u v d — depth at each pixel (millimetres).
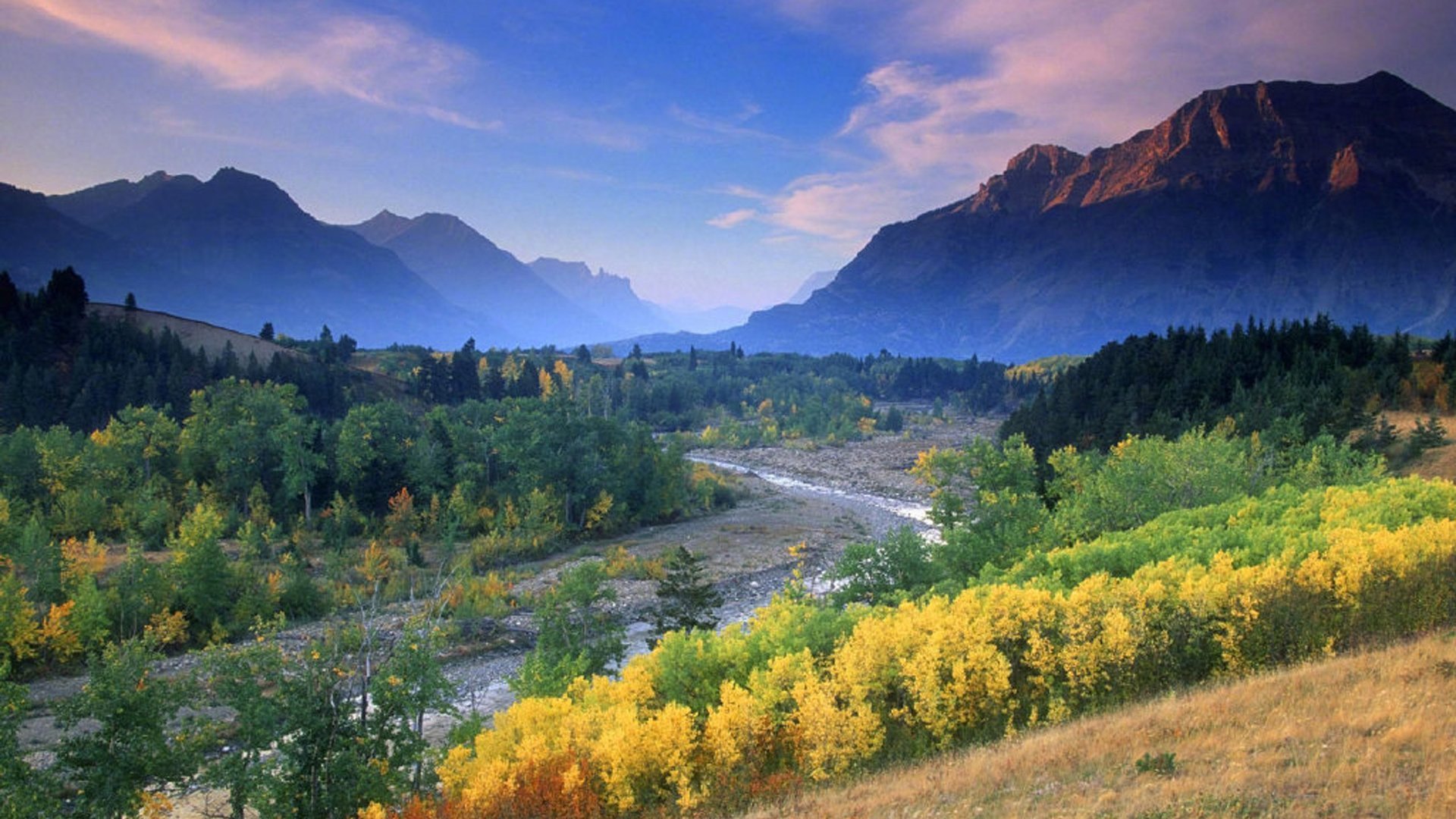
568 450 107688
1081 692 26359
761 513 120875
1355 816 13867
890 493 139000
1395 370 118000
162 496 99188
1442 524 30859
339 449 104750
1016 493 73375
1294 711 19531
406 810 26703
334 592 74750
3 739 28078
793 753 26609
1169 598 28547
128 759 29688
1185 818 14859
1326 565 28438
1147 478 61781
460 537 99812
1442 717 17297
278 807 27859
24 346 152000
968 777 19734
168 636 60812
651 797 25469
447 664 60844
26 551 67000
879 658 28016
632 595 78438
